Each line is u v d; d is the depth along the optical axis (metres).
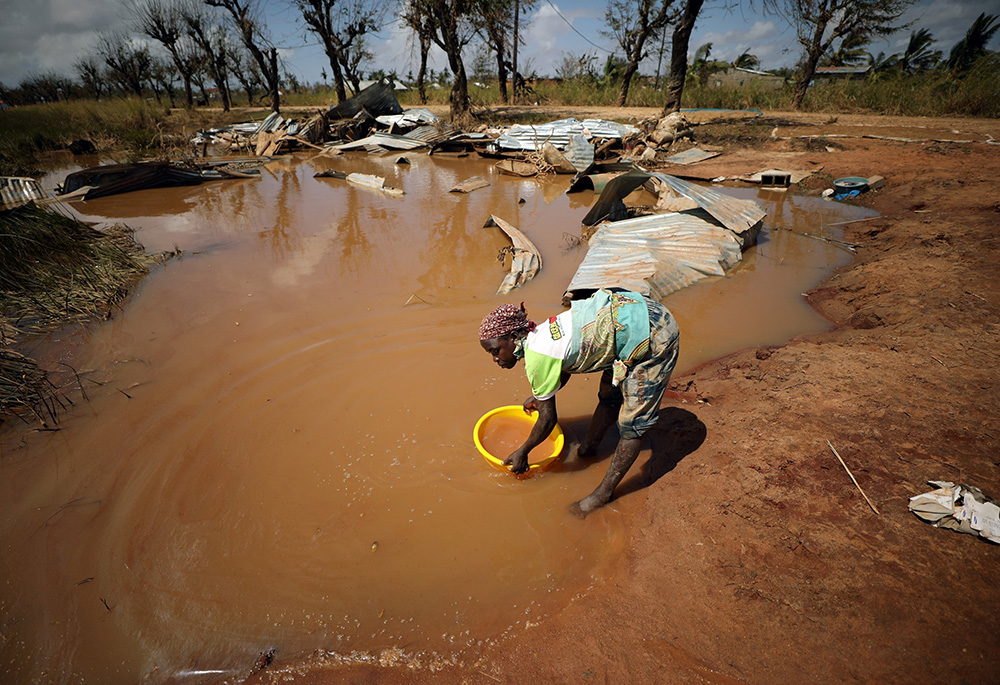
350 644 2.55
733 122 18.23
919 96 19.80
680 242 7.14
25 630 2.68
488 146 17.17
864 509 2.79
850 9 19.20
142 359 5.09
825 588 2.43
